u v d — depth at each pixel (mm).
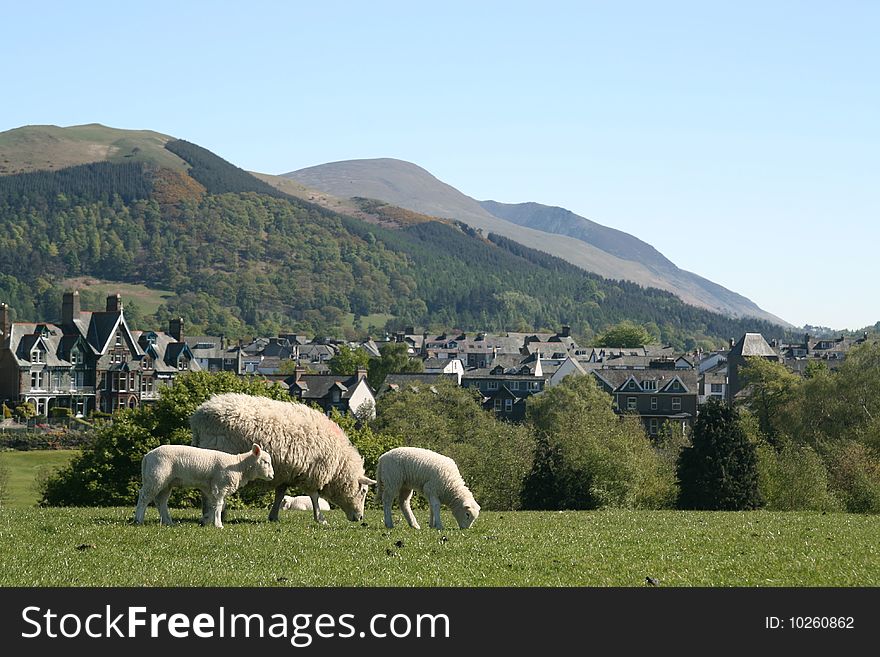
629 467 74875
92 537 23438
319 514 30422
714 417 73875
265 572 19703
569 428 96250
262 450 28359
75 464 55281
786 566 21750
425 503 48750
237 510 35125
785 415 109062
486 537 25750
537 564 21203
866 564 22406
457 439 102812
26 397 140750
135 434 53438
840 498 68625
